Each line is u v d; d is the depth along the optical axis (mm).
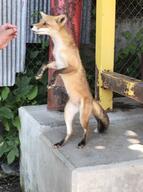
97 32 3510
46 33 2852
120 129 3182
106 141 2949
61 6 3395
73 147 2838
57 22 2838
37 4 3916
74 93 2861
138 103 3732
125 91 3117
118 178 2564
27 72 4020
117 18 4480
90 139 2979
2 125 3834
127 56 4344
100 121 3025
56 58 2887
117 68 4332
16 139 3732
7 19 3734
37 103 3936
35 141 3201
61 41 2832
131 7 4543
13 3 3719
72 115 2918
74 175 2496
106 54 3477
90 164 2580
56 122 3262
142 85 2924
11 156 3637
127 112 3506
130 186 2602
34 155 3242
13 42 3773
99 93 3516
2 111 3660
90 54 4246
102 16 3418
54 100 3490
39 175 3135
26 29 3900
